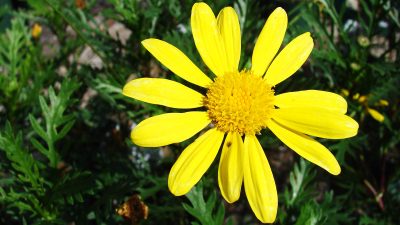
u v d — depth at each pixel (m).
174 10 0.10
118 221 0.09
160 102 0.07
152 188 0.10
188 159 0.07
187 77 0.08
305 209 0.08
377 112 0.11
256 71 0.08
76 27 0.11
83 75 0.11
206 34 0.08
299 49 0.08
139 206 0.08
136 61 0.11
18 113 0.11
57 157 0.08
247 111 0.07
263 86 0.08
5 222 0.10
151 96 0.07
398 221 0.11
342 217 0.09
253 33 0.11
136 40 0.10
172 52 0.08
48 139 0.08
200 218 0.08
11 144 0.08
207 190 0.09
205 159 0.07
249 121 0.07
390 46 0.11
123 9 0.10
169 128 0.07
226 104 0.07
